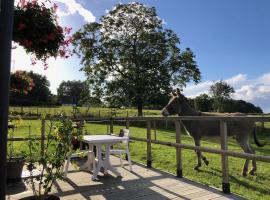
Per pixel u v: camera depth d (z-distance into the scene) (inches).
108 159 222.7
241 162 308.8
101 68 1181.1
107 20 1173.7
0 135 92.5
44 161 128.4
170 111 286.4
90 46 1152.8
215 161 308.5
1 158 92.6
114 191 184.7
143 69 1131.3
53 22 144.4
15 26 133.6
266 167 280.4
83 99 1197.1
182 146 211.3
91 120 288.8
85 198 171.3
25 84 197.5
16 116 229.3
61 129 134.3
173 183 202.1
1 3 93.9
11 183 195.3
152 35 1144.8
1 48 93.1
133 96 1075.3
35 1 140.2
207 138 270.8
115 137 234.5
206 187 191.8
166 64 1161.4
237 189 200.1
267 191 194.4
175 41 1182.3
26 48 145.9
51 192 182.4
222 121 180.2
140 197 172.2
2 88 92.7
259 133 614.2
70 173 233.1
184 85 1184.2
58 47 148.0
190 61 1175.0
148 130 256.8
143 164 271.0
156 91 1084.5
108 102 1145.4
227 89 1829.5
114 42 1152.2
